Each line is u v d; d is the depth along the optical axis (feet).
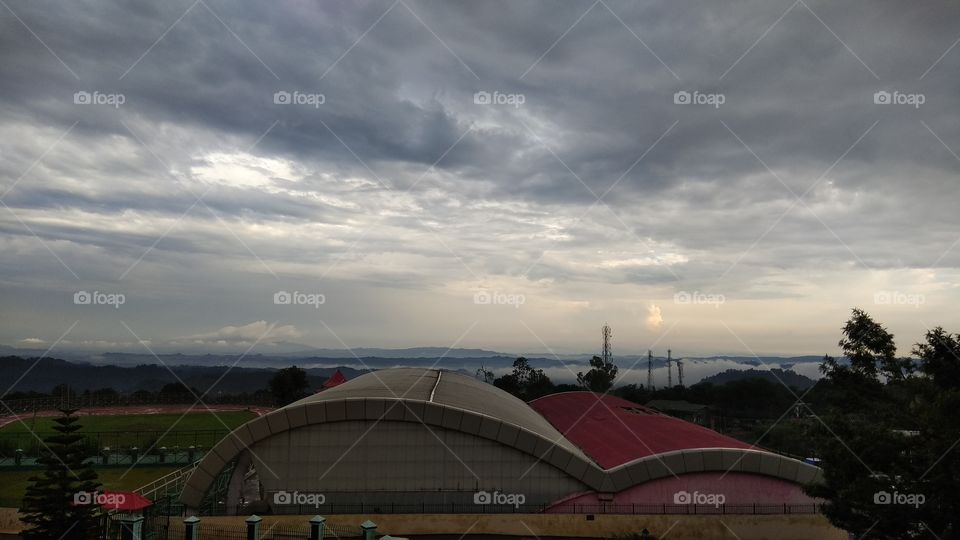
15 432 176.35
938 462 56.34
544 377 342.44
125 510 80.74
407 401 87.10
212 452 85.20
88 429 196.75
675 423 131.34
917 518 57.16
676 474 87.04
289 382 277.44
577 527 84.99
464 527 84.79
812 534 84.94
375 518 84.33
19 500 104.22
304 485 85.76
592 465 86.89
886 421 64.54
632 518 85.30
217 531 81.76
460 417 86.89
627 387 352.90
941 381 67.26
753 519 85.46
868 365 69.36
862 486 59.88
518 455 87.35
